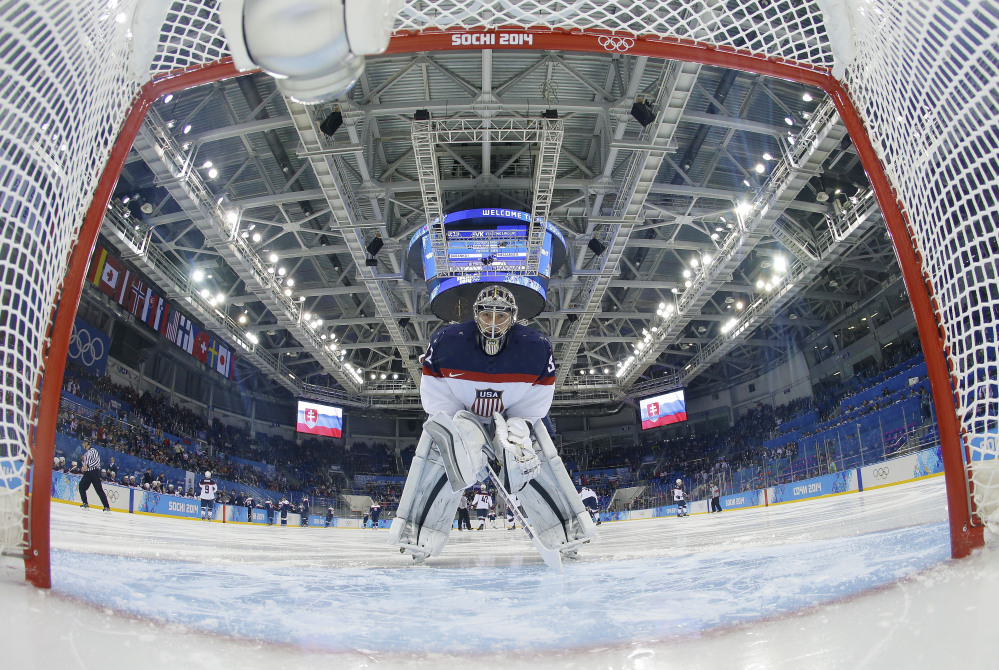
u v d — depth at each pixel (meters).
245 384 42.12
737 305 32.31
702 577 2.61
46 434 1.94
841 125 16.58
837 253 23.64
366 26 1.38
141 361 31.48
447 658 1.43
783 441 37.59
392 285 27.42
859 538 3.78
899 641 1.26
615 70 16.78
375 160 20.33
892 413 26.98
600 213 22.80
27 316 1.92
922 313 2.36
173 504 21.22
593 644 1.52
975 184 2.07
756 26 2.97
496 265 19.42
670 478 45.06
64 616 1.55
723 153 20.77
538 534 4.01
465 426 3.57
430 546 4.03
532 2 3.27
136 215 22.33
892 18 2.41
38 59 1.94
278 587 2.62
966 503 2.04
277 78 1.49
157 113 16.45
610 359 40.34
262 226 24.72
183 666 1.29
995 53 1.95
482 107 16.81
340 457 48.91
